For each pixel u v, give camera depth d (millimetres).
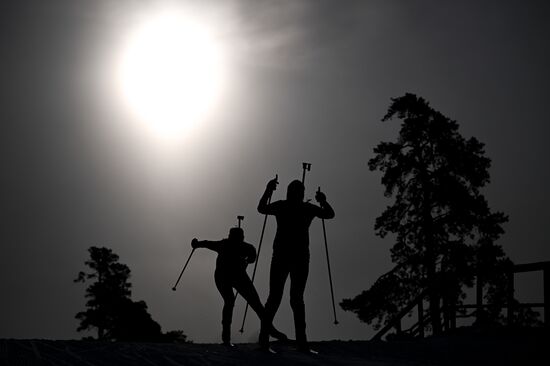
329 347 10891
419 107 36219
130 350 9062
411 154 35594
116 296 51781
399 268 33969
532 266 13070
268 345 9656
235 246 11398
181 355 8703
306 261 9781
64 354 8445
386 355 10250
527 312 18156
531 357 10070
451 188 34000
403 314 16641
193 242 11547
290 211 9852
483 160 35500
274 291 9734
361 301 33688
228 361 8305
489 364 9594
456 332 14766
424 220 34500
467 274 15117
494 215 34156
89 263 52625
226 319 11148
